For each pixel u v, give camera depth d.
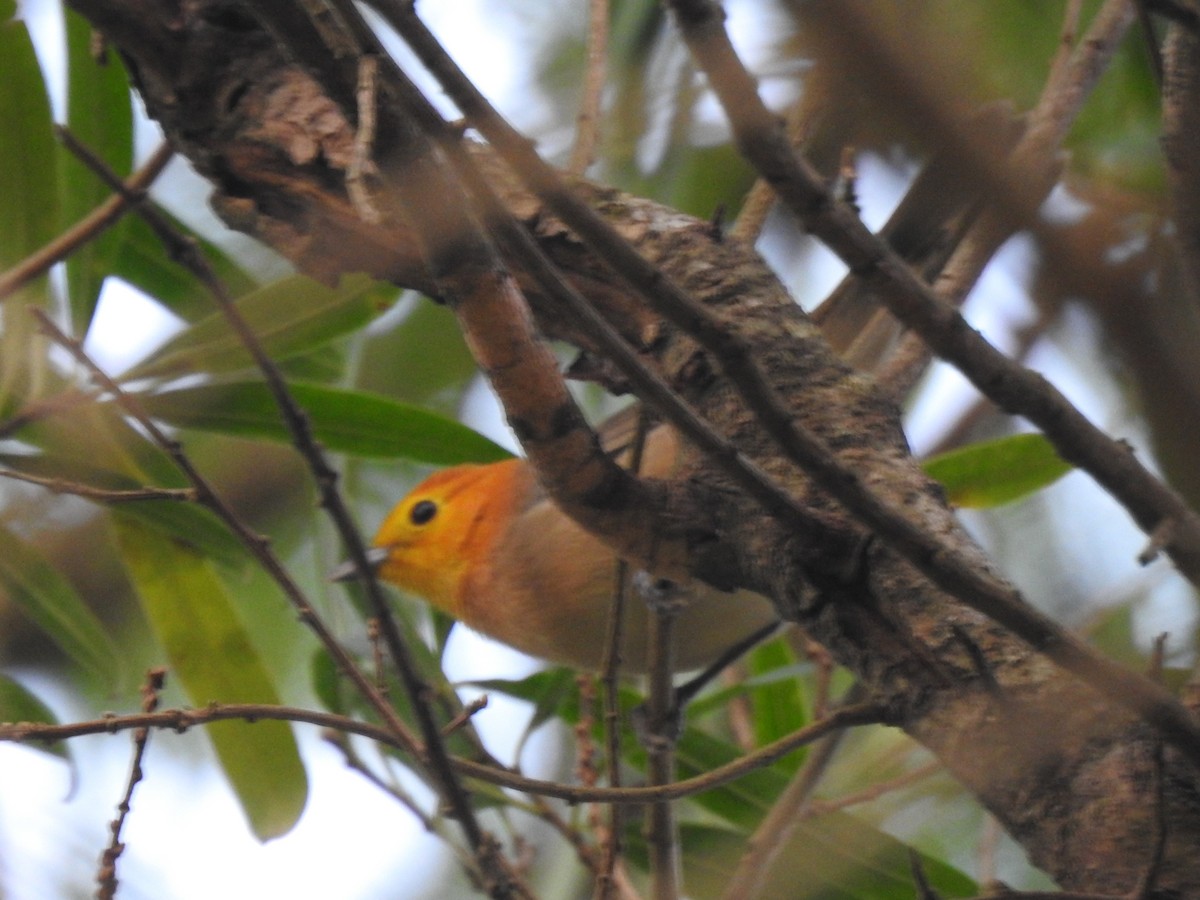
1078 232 2.40
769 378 4.46
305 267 5.46
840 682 8.41
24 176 6.54
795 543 3.94
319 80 3.45
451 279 3.88
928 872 6.51
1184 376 2.39
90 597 9.17
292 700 8.73
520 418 4.11
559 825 6.62
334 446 7.06
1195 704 3.86
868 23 2.17
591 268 4.82
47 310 6.58
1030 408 3.40
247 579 7.05
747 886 6.08
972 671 3.80
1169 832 3.50
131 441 6.80
